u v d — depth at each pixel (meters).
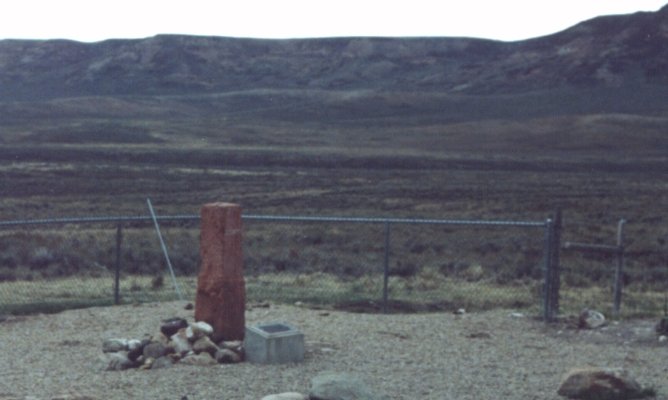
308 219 15.52
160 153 104.44
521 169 105.38
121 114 199.75
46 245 29.27
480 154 131.25
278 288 20.56
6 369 10.91
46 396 9.46
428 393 9.87
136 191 63.34
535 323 14.57
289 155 108.56
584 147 148.25
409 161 106.81
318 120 199.75
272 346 11.35
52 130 139.88
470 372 10.98
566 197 62.75
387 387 10.12
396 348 12.41
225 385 10.10
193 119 195.50
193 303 16.22
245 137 152.50
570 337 13.48
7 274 22.66
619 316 15.66
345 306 17.72
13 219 40.75
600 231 39.06
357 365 11.30
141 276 23.06
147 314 15.11
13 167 80.44
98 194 60.22
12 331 13.61
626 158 125.19
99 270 24.25
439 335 13.45
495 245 32.97
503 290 21.09
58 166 83.81
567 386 9.82
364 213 48.09
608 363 11.65
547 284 14.77
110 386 10.01
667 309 17.12
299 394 8.98
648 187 76.19
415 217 46.00
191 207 50.47
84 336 13.22
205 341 11.64
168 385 10.07
